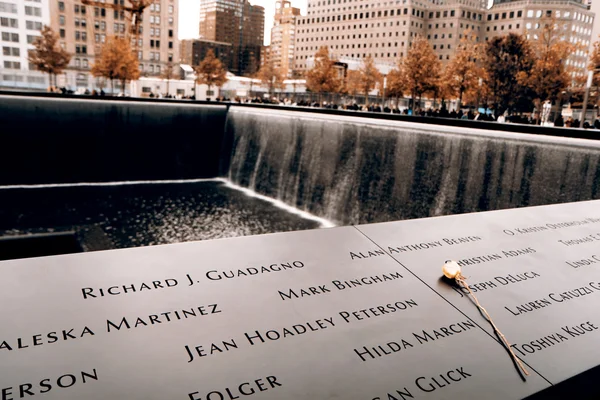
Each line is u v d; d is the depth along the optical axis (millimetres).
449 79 30078
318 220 15203
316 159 15523
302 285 1843
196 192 18766
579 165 8531
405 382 1354
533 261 2301
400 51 66875
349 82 42219
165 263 1933
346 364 1407
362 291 1840
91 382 1249
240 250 2113
